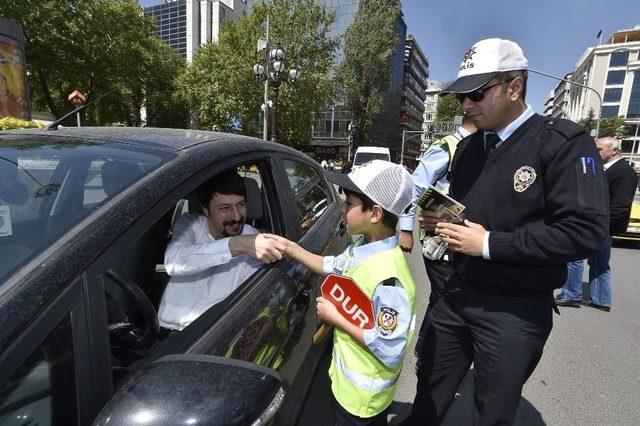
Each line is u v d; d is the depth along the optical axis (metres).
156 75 27.41
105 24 22.48
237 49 23.19
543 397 2.49
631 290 4.63
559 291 4.55
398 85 58.19
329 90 26.19
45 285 0.74
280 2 23.12
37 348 0.69
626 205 3.65
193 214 1.67
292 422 1.42
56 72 20.97
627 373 2.79
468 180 1.47
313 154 46.00
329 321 1.33
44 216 0.98
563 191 1.20
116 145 1.31
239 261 1.52
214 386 0.77
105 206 0.94
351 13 43.00
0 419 0.64
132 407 0.72
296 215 1.93
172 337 1.14
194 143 1.37
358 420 1.38
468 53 1.36
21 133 1.53
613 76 71.19
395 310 1.25
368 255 1.34
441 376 1.68
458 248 1.34
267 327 1.34
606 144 3.79
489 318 1.41
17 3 18.03
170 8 58.47
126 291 1.14
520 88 1.31
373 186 1.27
